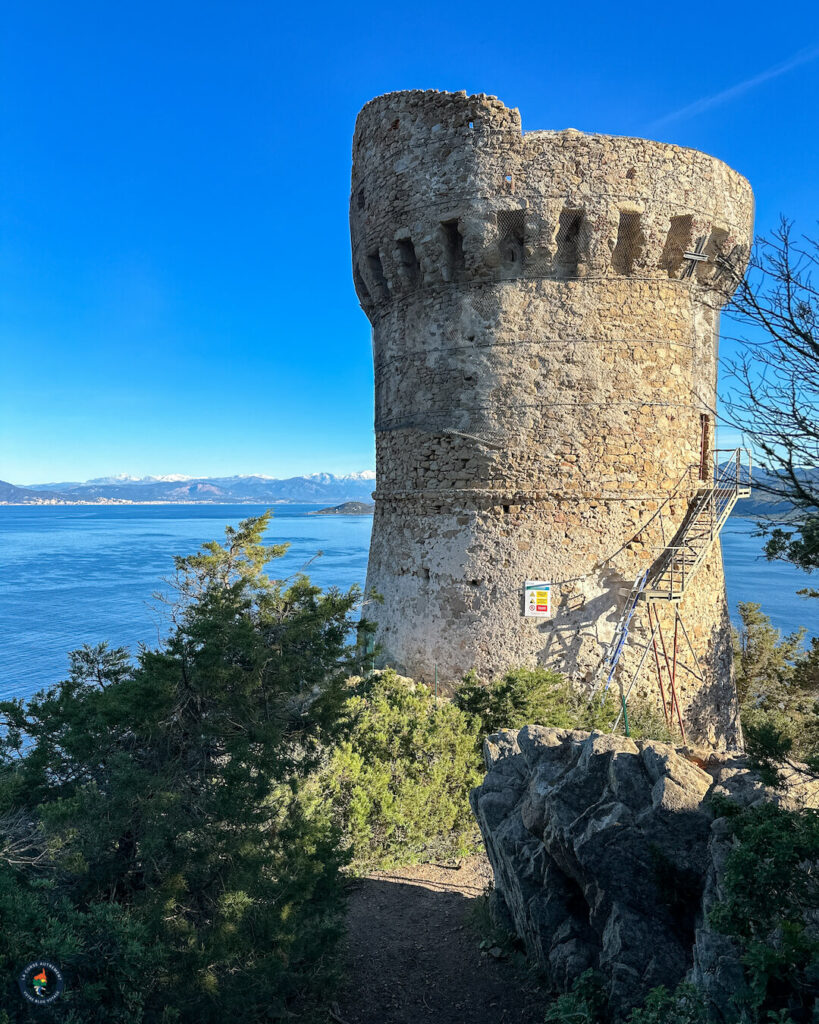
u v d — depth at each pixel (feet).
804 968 19.69
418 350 60.03
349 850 33.35
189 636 30.09
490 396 57.00
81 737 30.32
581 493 56.44
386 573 62.34
